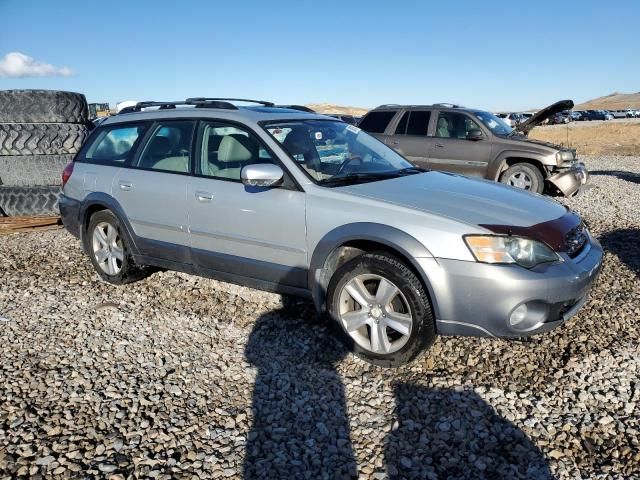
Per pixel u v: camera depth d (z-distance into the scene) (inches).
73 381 133.0
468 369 137.3
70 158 328.8
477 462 104.0
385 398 125.4
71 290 198.5
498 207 138.9
